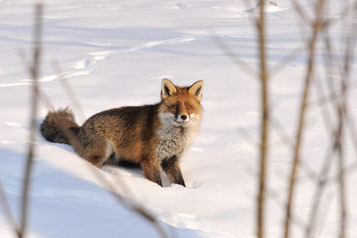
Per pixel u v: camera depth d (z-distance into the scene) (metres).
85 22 29.69
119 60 19.09
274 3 35.22
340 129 2.60
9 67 17.44
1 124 11.74
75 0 42.91
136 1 42.22
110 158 11.30
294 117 12.80
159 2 40.75
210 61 18.61
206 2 39.12
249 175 9.79
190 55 19.72
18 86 15.31
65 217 6.46
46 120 11.63
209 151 11.22
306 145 11.08
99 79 16.44
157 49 21.12
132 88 15.45
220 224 7.77
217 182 9.57
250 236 7.40
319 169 9.73
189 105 10.38
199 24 28.83
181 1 40.44
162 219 7.65
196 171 10.30
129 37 24.23
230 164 10.45
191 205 8.57
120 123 10.87
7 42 22.31
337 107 2.67
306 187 8.96
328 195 8.63
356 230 7.47
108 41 23.20
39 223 6.06
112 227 6.45
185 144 10.55
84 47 21.55
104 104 13.93
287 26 27.03
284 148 10.98
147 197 8.74
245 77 16.55
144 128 10.54
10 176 8.47
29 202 6.87
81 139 10.77
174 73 17.17
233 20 30.86
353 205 8.31
